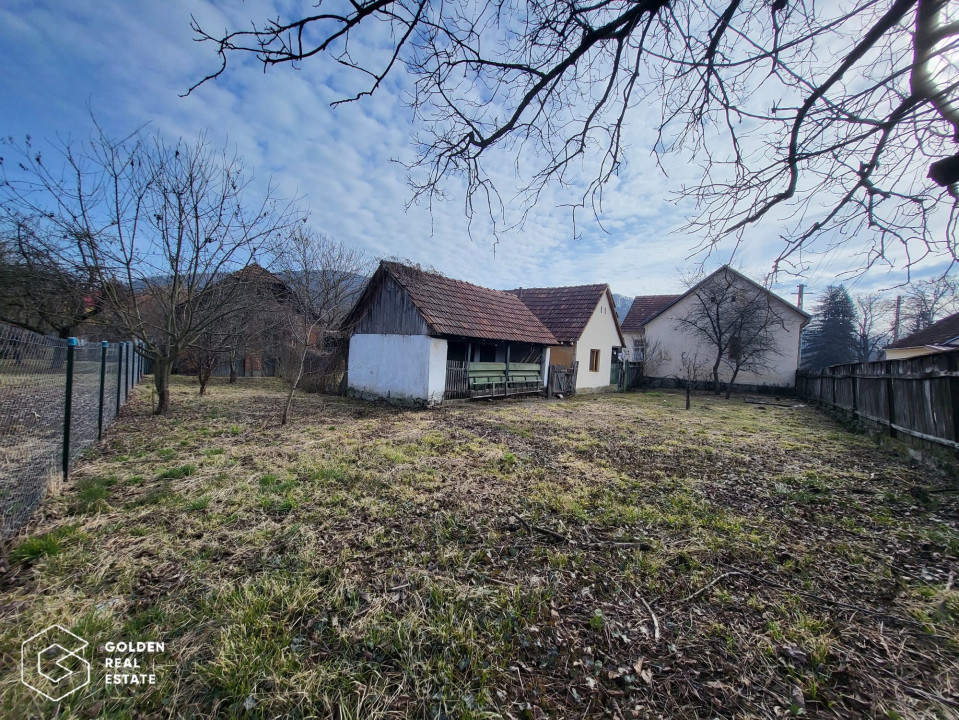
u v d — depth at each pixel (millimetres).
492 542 3430
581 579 2895
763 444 7691
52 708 1776
